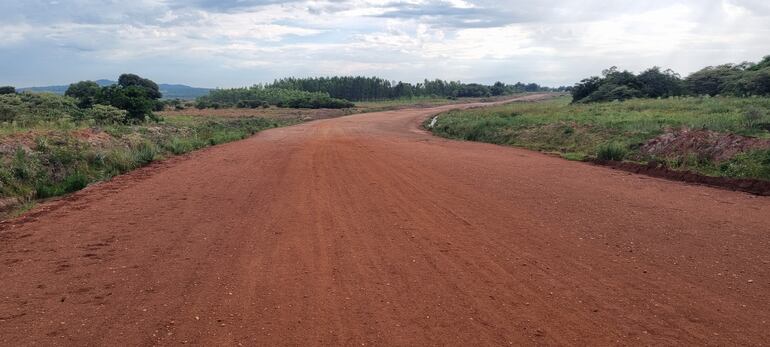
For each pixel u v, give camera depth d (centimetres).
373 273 604
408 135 3152
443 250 689
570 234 761
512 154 1905
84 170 1318
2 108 2353
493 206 950
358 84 12594
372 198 1038
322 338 442
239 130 3247
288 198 1041
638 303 515
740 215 877
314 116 6475
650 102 3145
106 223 836
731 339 440
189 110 7075
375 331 455
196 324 468
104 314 490
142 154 1631
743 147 1297
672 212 897
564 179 1264
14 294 538
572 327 462
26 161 1173
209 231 788
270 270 614
